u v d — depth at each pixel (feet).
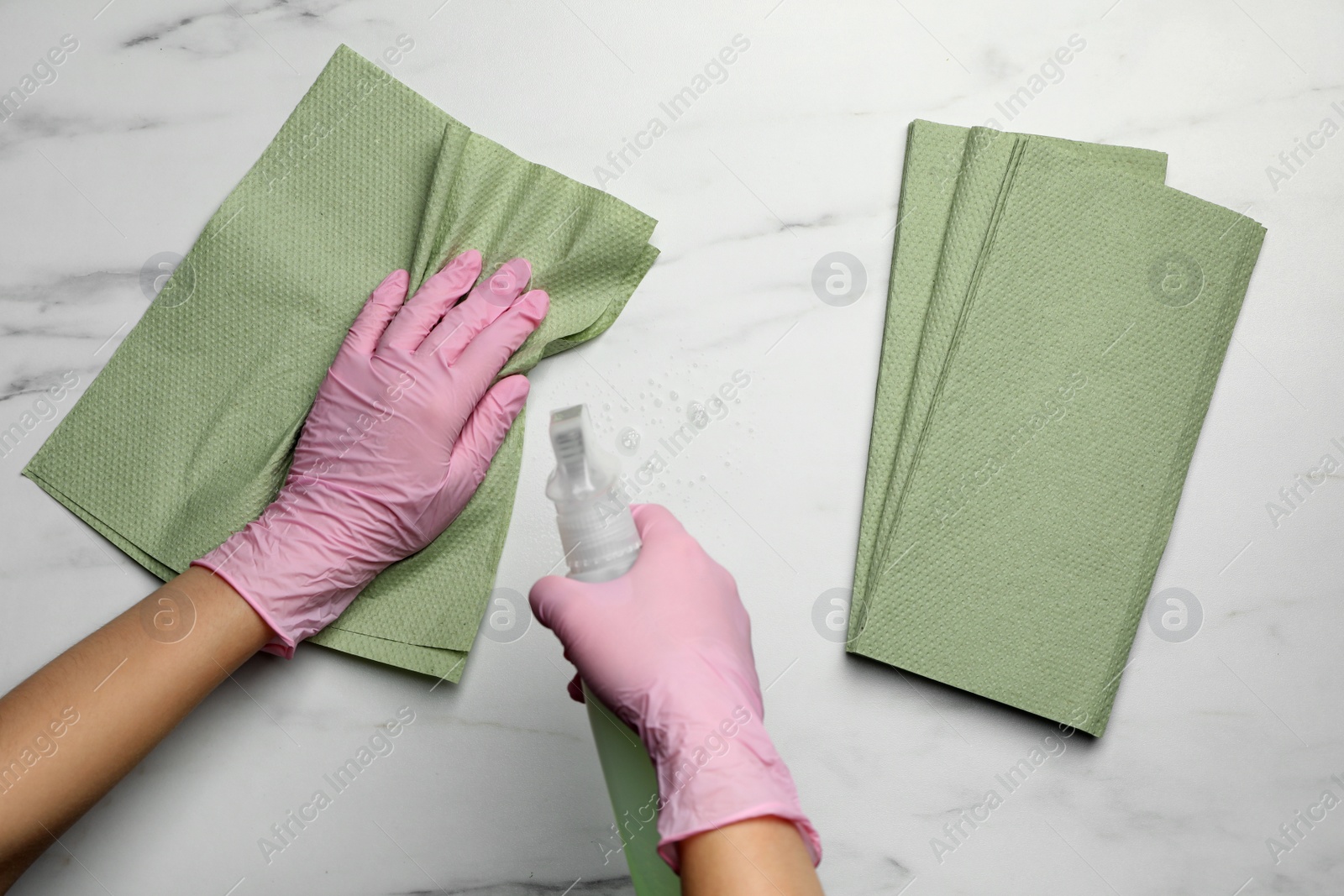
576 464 2.72
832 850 3.61
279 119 3.80
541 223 3.63
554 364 3.73
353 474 3.40
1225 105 3.92
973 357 3.57
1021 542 3.58
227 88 3.81
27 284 3.76
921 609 3.55
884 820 3.63
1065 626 3.59
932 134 3.74
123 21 3.82
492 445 3.56
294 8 3.83
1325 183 3.91
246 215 3.60
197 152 3.79
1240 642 3.79
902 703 3.67
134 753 3.05
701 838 2.53
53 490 3.60
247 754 3.56
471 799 3.58
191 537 3.52
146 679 3.06
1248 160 3.92
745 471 3.72
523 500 3.69
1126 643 3.62
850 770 3.64
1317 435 3.85
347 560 3.40
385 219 3.62
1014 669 3.57
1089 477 3.61
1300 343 3.88
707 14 3.85
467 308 3.51
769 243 3.80
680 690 2.71
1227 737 3.75
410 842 3.56
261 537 3.37
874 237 3.81
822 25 3.87
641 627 2.80
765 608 3.67
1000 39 3.90
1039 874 3.64
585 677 2.88
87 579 3.63
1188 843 3.69
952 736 3.67
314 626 3.43
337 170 3.63
